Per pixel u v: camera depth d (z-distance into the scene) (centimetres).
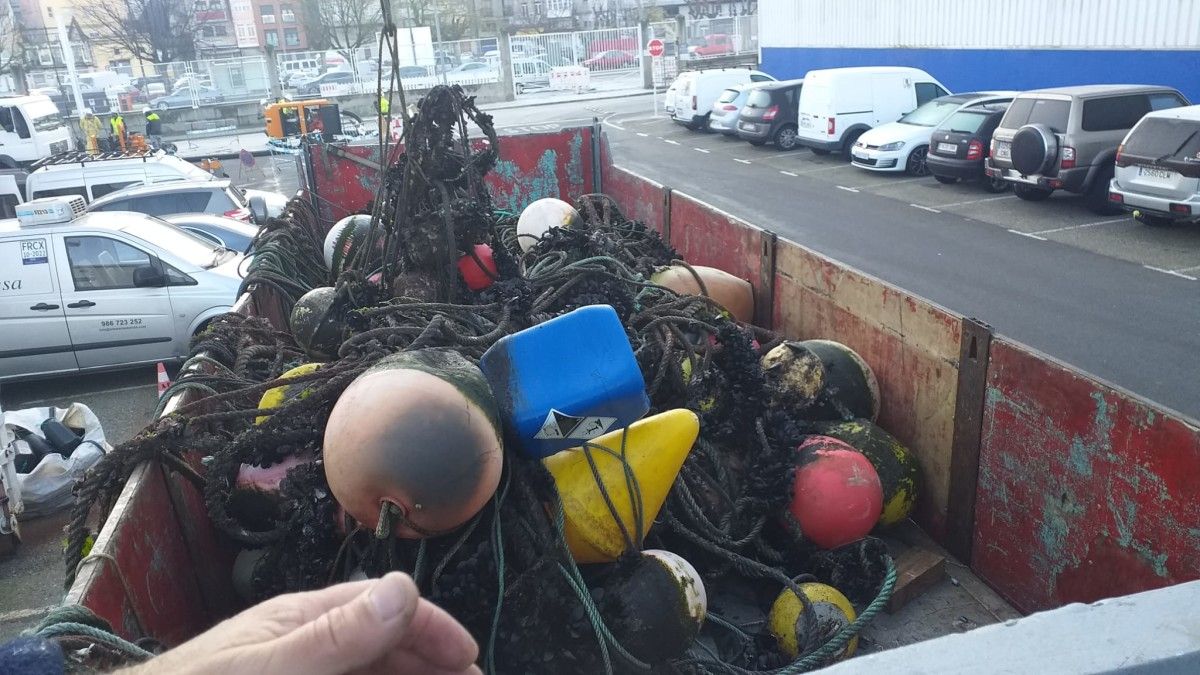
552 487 298
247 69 3791
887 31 2431
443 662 100
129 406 817
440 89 521
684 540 355
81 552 320
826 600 317
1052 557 320
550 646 288
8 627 496
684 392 394
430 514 270
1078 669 120
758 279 566
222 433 373
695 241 679
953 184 1594
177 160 1388
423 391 274
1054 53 1898
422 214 512
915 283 1010
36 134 2167
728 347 383
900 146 1686
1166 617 130
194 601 329
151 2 4959
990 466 350
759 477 353
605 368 301
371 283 503
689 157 2142
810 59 2889
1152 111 1247
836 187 1656
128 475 325
